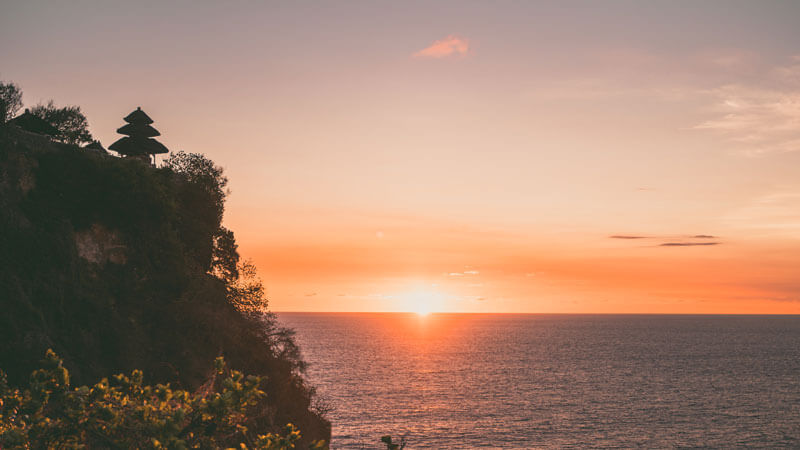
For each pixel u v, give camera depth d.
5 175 41.88
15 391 10.66
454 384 175.38
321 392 153.75
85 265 43.44
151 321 44.84
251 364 51.47
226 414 9.88
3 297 36.25
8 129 43.97
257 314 57.72
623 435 111.62
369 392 156.88
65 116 60.22
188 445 9.88
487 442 105.00
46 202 43.50
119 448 9.70
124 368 39.75
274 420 50.38
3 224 39.34
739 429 117.50
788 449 102.25
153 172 52.62
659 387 173.75
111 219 46.75
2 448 9.58
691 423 122.88
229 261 60.75
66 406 9.97
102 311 41.56
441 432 112.06
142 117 64.38
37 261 39.66
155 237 49.72
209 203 61.09
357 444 100.88
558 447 102.38
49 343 36.66
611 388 171.25
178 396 10.35
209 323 47.78
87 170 46.50
